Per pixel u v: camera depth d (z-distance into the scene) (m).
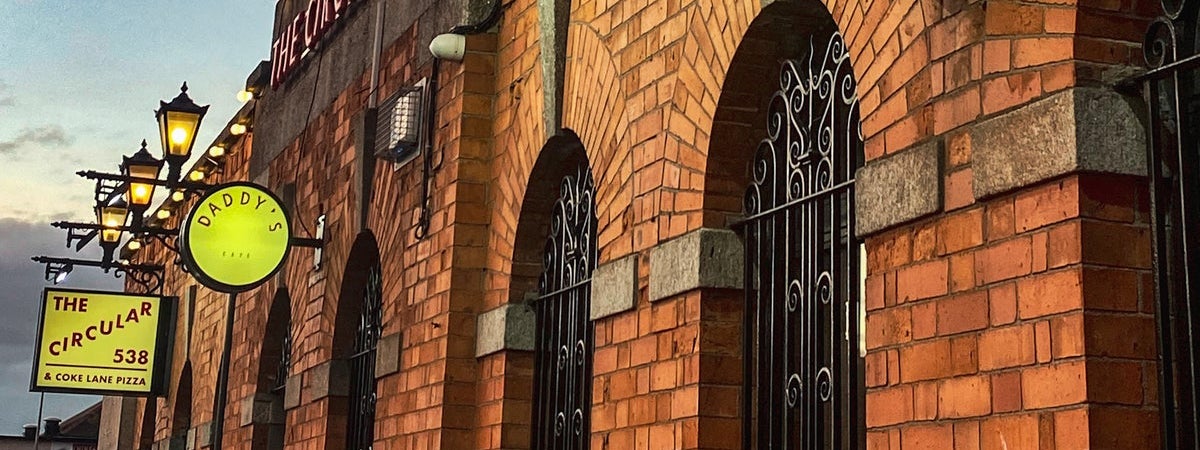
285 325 14.54
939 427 5.20
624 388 7.75
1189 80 4.89
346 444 12.24
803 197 6.72
